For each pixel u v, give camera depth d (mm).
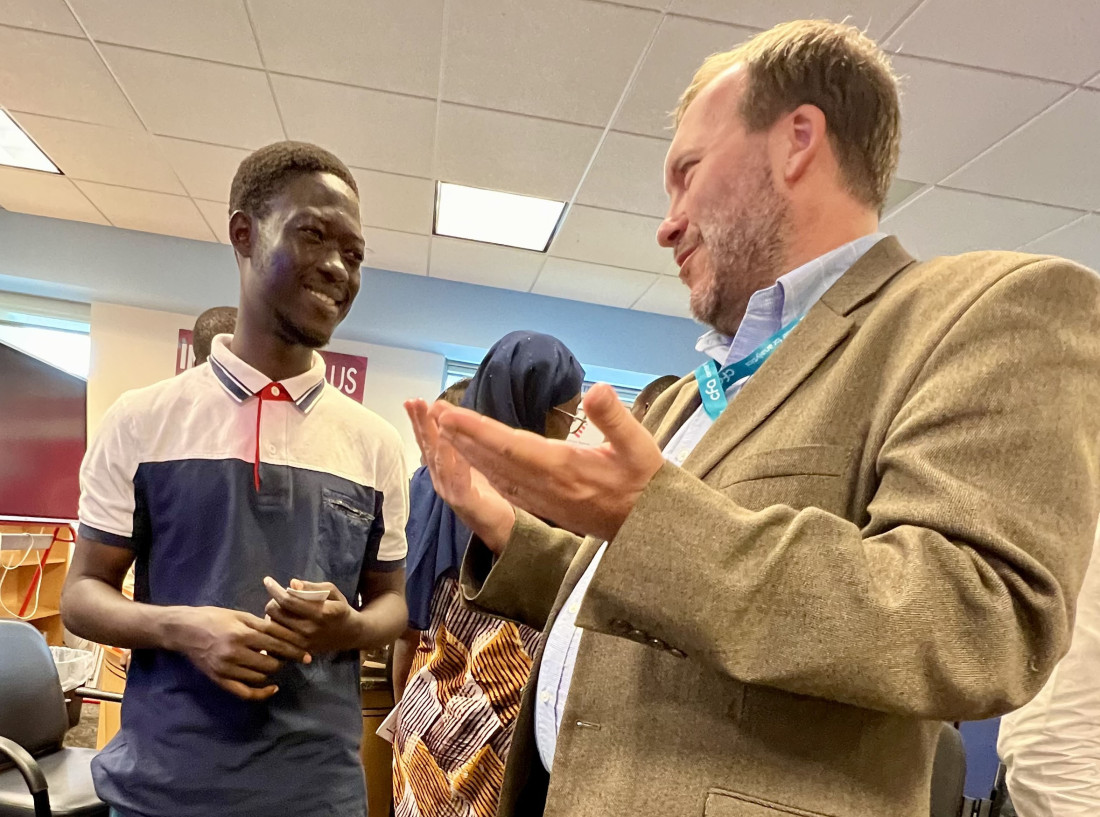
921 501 400
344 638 887
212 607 852
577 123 2676
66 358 4652
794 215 592
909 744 461
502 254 4086
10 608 2967
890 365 487
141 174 3498
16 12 2363
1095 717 1009
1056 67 2150
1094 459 414
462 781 978
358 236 991
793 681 370
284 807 874
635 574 392
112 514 926
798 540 389
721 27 2102
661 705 471
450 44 2297
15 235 4137
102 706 2506
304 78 2559
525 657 1019
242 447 952
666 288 4352
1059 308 431
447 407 400
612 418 384
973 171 2760
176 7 2266
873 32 2061
